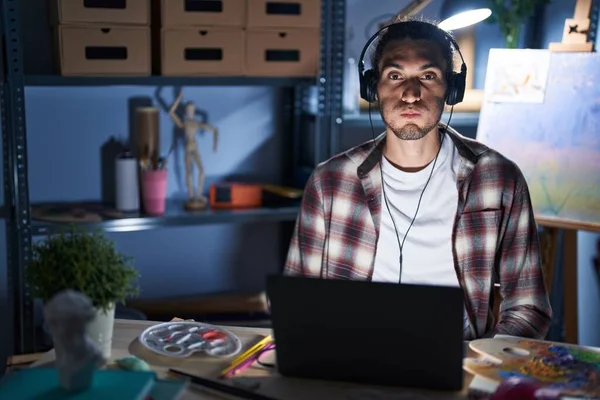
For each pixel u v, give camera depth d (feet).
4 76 8.04
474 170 6.09
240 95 9.68
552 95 7.86
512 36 9.39
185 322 5.22
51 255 4.27
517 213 6.02
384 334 4.17
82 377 3.89
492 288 6.17
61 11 7.76
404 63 5.89
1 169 8.61
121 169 8.59
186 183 9.30
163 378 4.36
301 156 9.91
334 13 8.83
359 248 6.22
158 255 9.65
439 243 6.06
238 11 8.39
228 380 4.35
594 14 8.98
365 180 6.22
